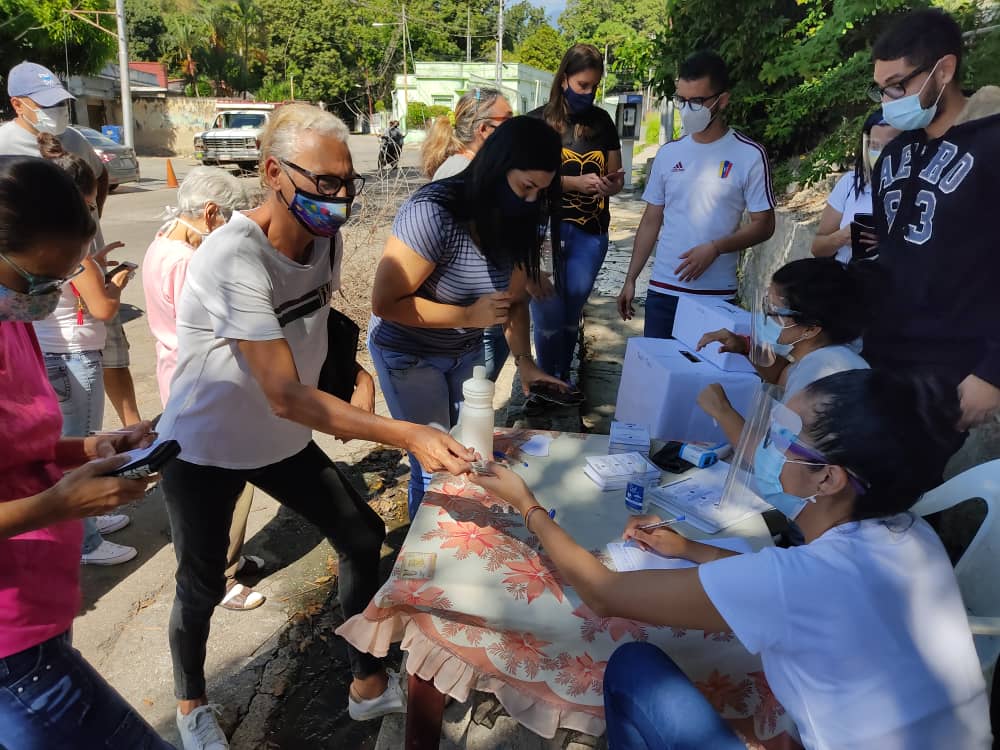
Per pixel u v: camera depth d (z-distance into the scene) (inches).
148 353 219.8
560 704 63.6
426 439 71.1
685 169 139.8
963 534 108.5
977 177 78.7
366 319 235.9
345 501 85.2
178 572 81.7
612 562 68.8
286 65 1734.7
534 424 162.4
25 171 48.3
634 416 125.0
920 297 84.1
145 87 1192.2
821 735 52.0
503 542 72.4
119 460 52.4
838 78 197.0
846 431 50.6
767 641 51.3
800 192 223.0
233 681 100.3
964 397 78.7
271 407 72.9
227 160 647.1
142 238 380.2
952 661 51.2
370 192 285.0
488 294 99.8
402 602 63.9
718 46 243.8
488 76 1422.2
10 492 53.6
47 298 52.4
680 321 128.8
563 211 152.9
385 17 1806.1
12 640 51.9
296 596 117.3
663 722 56.9
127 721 58.4
